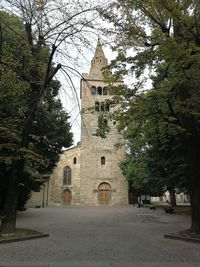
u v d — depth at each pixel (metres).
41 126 26.66
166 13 14.43
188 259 10.19
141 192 63.47
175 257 10.48
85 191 62.25
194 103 13.98
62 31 14.43
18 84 15.00
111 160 63.22
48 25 14.83
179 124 14.88
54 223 22.94
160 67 15.66
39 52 15.55
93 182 62.53
